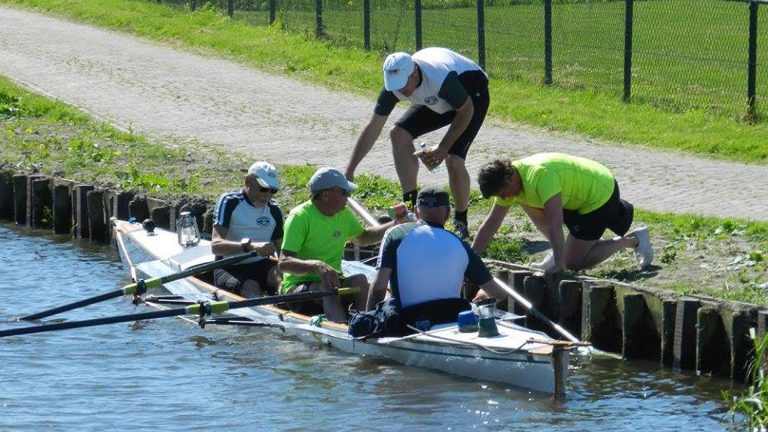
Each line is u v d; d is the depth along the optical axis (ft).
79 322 55.72
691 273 60.85
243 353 56.95
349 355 56.18
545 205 57.82
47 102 115.75
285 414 48.52
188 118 111.45
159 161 94.38
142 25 162.30
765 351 50.29
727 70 130.93
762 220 71.31
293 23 156.25
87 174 90.99
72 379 53.16
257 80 130.21
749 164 91.66
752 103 106.42
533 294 60.29
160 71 134.92
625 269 62.44
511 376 50.60
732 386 52.70
